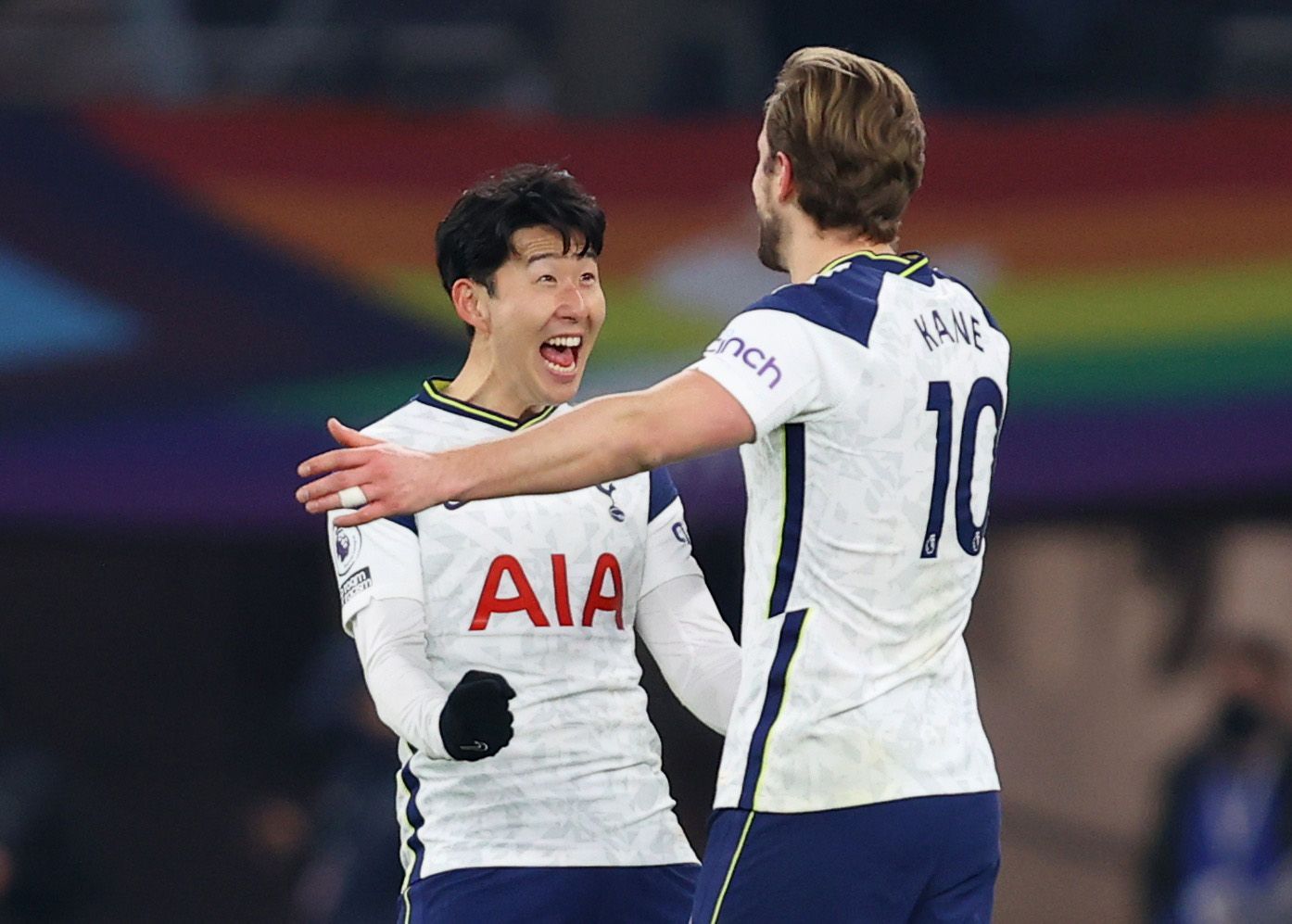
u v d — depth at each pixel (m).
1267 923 27.75
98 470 26.20
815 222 10.79
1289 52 32.91
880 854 10.33
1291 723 28.41
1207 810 28.30
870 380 10.30
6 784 28.70
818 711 10.33
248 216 26.27
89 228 26.17
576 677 12.14
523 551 12.12
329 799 28.58
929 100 33.22
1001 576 29.38
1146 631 28.95
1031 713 29.41
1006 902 29.47
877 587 10.40
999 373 11.01
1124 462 26.08
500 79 33.22
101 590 30.98
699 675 12.36
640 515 12.47
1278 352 26.05
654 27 33.03
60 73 33.28
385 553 12.08
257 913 30.73
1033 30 33.03
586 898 11.98
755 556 10.62
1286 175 25.98
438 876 12.05
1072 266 26.17
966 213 26.28
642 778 12.27
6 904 28.42
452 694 10.80
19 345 26.14
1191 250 26.12
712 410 9.93
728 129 26.33
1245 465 26.02
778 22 33.22
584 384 26.20
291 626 31.23
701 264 26.30
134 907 30.73
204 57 33.44
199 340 26.27
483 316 12.39
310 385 26.27
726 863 10.50
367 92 33.31
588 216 12.26
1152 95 33.03
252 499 26.28
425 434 12.42
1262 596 28.61
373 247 26.27
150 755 30.97
